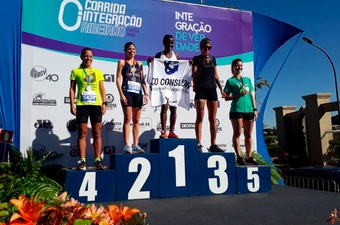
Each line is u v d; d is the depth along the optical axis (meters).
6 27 5.34
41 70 5.51
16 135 5.28
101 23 5.96
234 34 6.95
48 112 5.52
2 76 5.28
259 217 3.43
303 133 15.08
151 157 4.55
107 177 4.31
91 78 4.65
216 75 5.43
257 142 7.05
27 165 4.37
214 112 5.19
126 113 4.80
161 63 5.32
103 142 5.83
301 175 6.66
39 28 5.54
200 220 3.29
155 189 4.53
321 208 3.87
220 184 4.87
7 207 1.50
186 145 4.75
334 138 14.16
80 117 4.50
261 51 7.27
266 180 5.15
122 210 1.45
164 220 3.28
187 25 6.59
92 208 1.46
